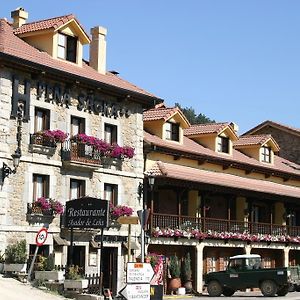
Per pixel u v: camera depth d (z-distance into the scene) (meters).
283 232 46.06
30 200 29.53
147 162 36.75
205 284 37.88
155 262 33.22
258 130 57.38
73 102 31.81
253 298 33.00
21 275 26.47
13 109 28.94
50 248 29.98
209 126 44.28
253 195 42.75
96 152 32.22
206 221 39.56
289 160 55.06
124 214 33.31
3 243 28.08
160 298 23.88
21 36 32.62
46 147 30.11
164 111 39.62
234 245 41.59
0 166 28.20
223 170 42.88
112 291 33.00
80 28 33.09
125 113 34.66
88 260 31.66
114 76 36.62
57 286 25.89
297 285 37.25
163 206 39.22
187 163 39.97
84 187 32.12
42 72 29.80
